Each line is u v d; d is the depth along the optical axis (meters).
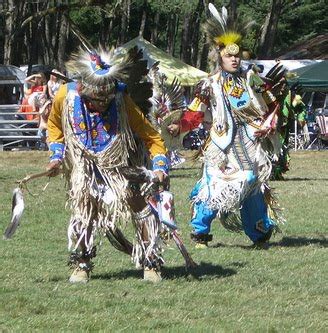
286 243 16.98
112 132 12.46
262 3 80.38
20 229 18.20
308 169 37.56
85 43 13.10
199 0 66.44
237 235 17.89
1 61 89.62
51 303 11.27
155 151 12.66
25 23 62.62
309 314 10.92
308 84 51.97
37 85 43.06
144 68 12.92
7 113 42.62
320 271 13.77
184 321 10.50
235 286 12.50
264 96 15.57
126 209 12.45
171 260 14.62
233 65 15.39
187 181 29.66
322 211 21.91
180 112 14.77
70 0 67.31
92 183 12.35
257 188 15.88
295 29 97.25
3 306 11.08
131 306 11.16
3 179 29.44
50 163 12.51
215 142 15.62
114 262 14.38
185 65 50.00
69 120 12.42
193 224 16.14
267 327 10.14
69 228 12.55
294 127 50.56
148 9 78.25
